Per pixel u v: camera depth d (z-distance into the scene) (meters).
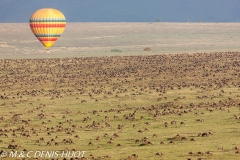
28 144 140.25
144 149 129.62
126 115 183.25
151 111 191.50
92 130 160.00
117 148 132.25
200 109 191.50
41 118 183.62
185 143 136.38
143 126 164.00
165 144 135.88
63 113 193.75
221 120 169.38
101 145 136.75
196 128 158.00
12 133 157.25
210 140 139.38
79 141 143.00
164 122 169.25
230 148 128.62
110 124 169.50
